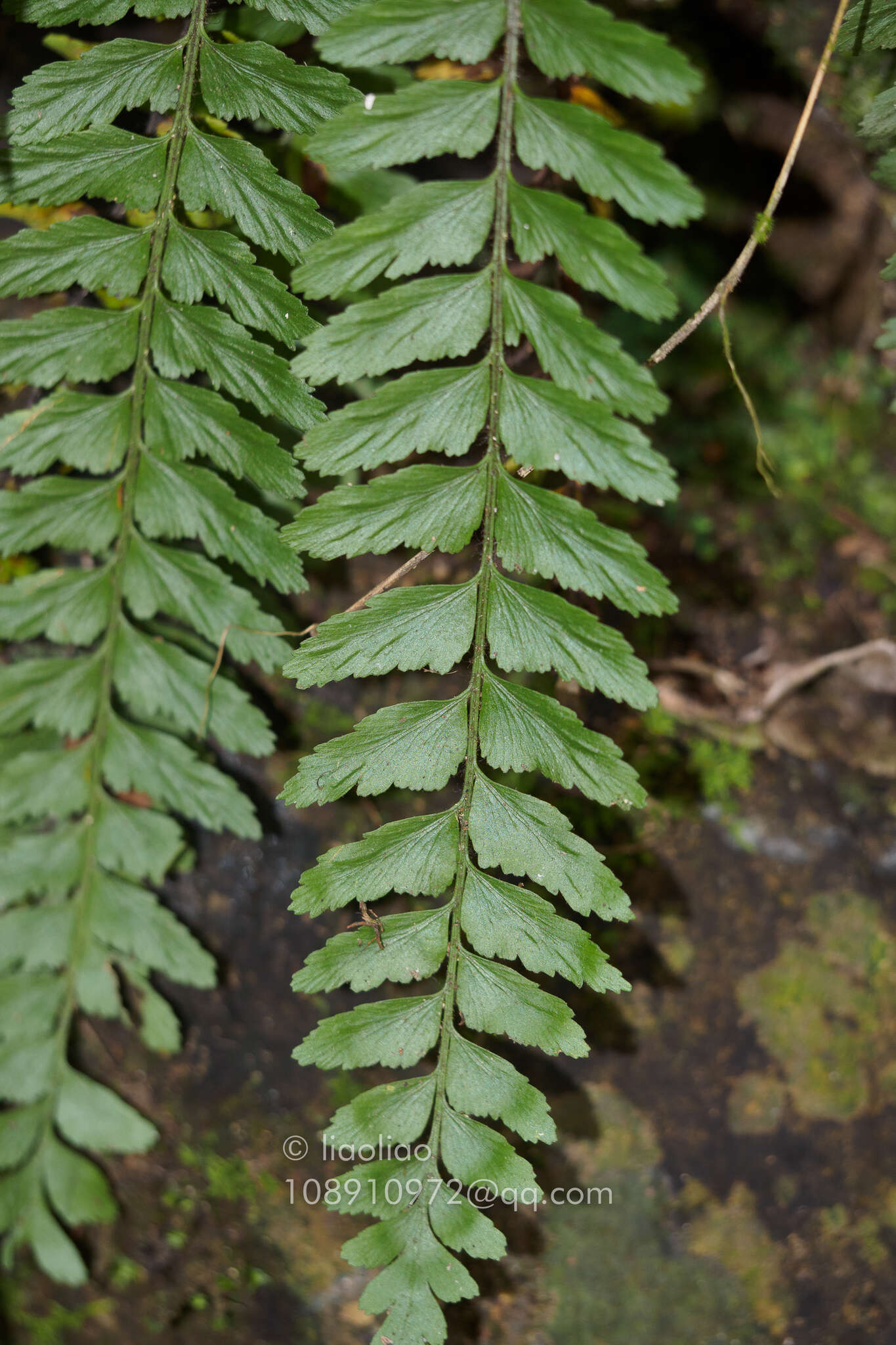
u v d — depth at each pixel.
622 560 0.51
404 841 0.51
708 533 0.75
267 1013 0.62
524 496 0.51
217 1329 0.59
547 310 0.50
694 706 0.68
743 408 0.77
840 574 0.74
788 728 0.68
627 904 0.51
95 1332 0.59
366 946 0.51
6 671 0.52
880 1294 0.61
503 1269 0.60
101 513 0.52
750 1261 0.61
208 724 0.53
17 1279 0.59
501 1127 0.61
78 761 0.52
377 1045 0.51
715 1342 0.60
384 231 0.50
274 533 0.52
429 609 0.51
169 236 0.52
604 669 0.51
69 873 0.52
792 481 0.78
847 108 0.65
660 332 0.74
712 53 0.67
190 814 0.52
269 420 0.58
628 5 0.66
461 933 0.53
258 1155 0.61
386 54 0.50
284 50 0.60
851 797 0.66
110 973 0.52
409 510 0.51
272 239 0.52
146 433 0.52
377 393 0.50
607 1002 0.63
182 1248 0.60
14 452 0.52
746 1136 0.62
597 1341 0.60
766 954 0.64
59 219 0.57
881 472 0.79
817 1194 0.62
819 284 0.77
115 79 0.52
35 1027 0.52
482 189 0.50
